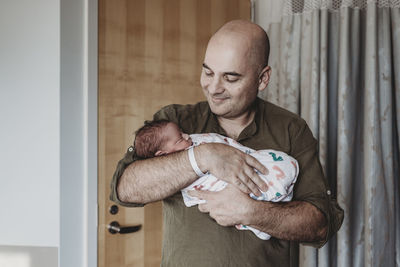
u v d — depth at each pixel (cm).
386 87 165
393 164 166
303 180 114
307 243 109
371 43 163
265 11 195
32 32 159
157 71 174
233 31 109
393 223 164
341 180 165
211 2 186
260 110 119
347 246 164
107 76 163
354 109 168
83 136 161
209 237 107
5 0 161
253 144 115
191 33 181
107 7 163
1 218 159
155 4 173
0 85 160
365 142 163
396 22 165
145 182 102
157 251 171
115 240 163
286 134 116
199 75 183
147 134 110
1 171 159
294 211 105
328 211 110
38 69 158
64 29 157
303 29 178
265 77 114
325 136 168
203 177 105
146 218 170
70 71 158
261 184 103
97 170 161
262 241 109
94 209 160
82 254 161
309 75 175
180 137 110
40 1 159
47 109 157
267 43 113
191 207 109
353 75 169
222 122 117
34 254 158
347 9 167
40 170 157
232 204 103
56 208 155
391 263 162
